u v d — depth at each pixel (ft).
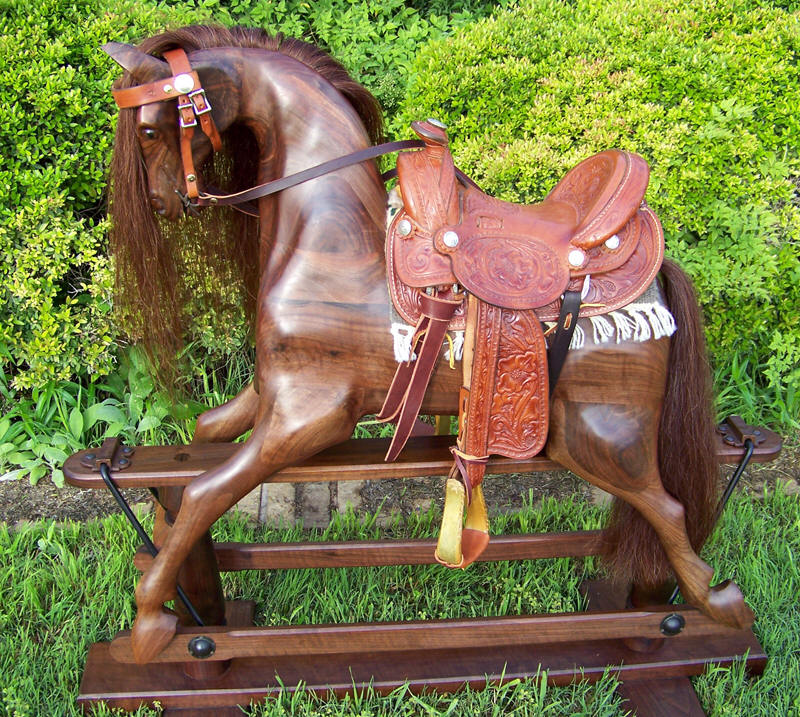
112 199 4.48
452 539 4.60
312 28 11.14
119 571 6.55
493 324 4.30
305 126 4.38
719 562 6.67
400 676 5.65
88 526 7.16
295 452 4.54
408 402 4.52
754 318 8.23
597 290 4.42
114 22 7.84
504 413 4.53
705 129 7.66
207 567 5.51
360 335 4.43
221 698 5.52
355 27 10.84
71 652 5.86
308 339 4.41
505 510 7.59
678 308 4.66
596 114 7.80
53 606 6.21
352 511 7.33
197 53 4.25
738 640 5.88
